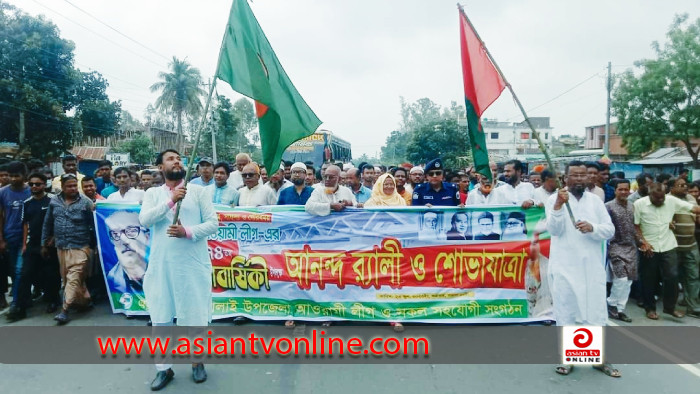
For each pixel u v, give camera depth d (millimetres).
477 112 4629
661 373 4242
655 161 30047
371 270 5426
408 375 4164
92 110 31781
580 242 4266
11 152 26453
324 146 18609
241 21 4391
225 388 3941
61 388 3963
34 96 26359
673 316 5844
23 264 5656
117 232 5785
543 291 5395
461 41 4637
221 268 5523
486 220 5418
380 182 6113
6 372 4258
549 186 6121
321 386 3963
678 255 5914
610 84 28438
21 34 26938
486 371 4246
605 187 7230
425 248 5402
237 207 5520
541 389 3922
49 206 5672
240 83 4277
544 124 70500
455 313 5355
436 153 38625
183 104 45812
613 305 5867
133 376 4176
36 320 5641
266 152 4547
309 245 5469
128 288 5766
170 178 4090
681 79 25469
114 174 6598
